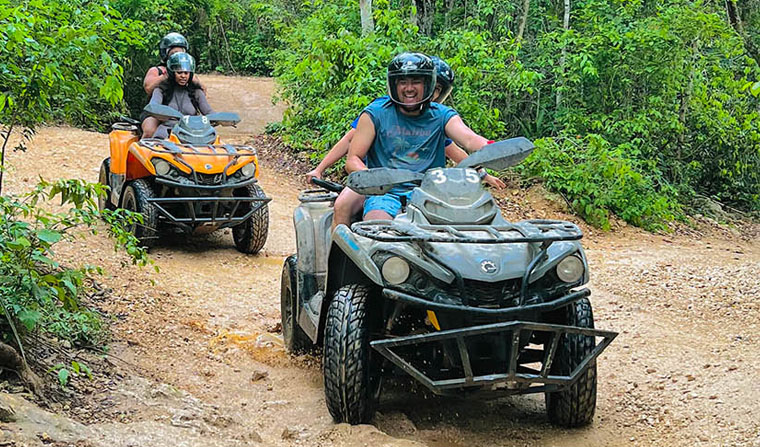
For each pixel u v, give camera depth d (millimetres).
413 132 5148
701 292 8320
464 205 4574
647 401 5234
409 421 4762
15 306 4465
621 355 6215
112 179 9523
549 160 14266
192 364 5711
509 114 16594
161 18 19922
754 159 17828
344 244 4500
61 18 5375
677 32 15656
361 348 4426
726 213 16703
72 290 4605
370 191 4680
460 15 18844
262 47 28359
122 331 6059
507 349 4273
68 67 5332
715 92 17500
